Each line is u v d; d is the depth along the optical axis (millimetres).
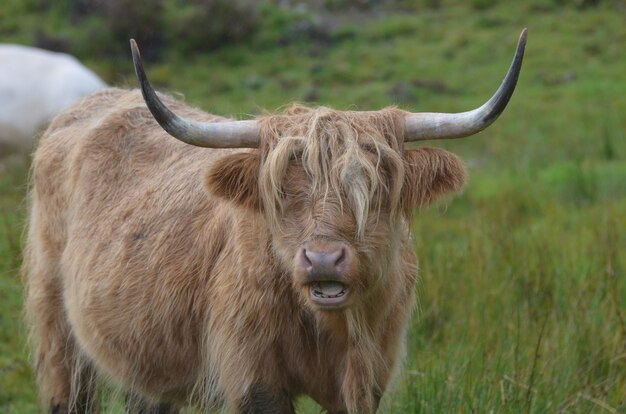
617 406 14266
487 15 61344
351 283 10680
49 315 15797
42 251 15891
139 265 13602
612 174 33594
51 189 15906
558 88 49781
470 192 32344
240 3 60750
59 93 40750
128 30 57406
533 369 14234
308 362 12156
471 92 50125
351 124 11258
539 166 37344
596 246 22172
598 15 60031
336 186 10773
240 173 11539
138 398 15305
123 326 13766
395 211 11398
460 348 16219
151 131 15109
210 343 12578
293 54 56844
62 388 15836
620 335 16250
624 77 51000
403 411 14477
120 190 14648
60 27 59875
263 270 11867
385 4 64688
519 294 18953
